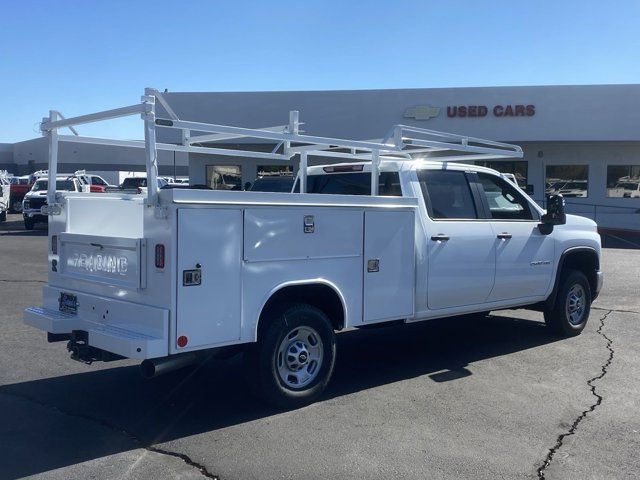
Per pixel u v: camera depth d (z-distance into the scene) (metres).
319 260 6.01
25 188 38.78
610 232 28.44
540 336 9.02
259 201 5.52
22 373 7.04
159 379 6.90
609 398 6.36
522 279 8.09
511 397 6.38
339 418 5.76
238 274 5.45
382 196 6.69
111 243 5.58
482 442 5.25
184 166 47.34
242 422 5.65
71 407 6.00
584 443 5.27
